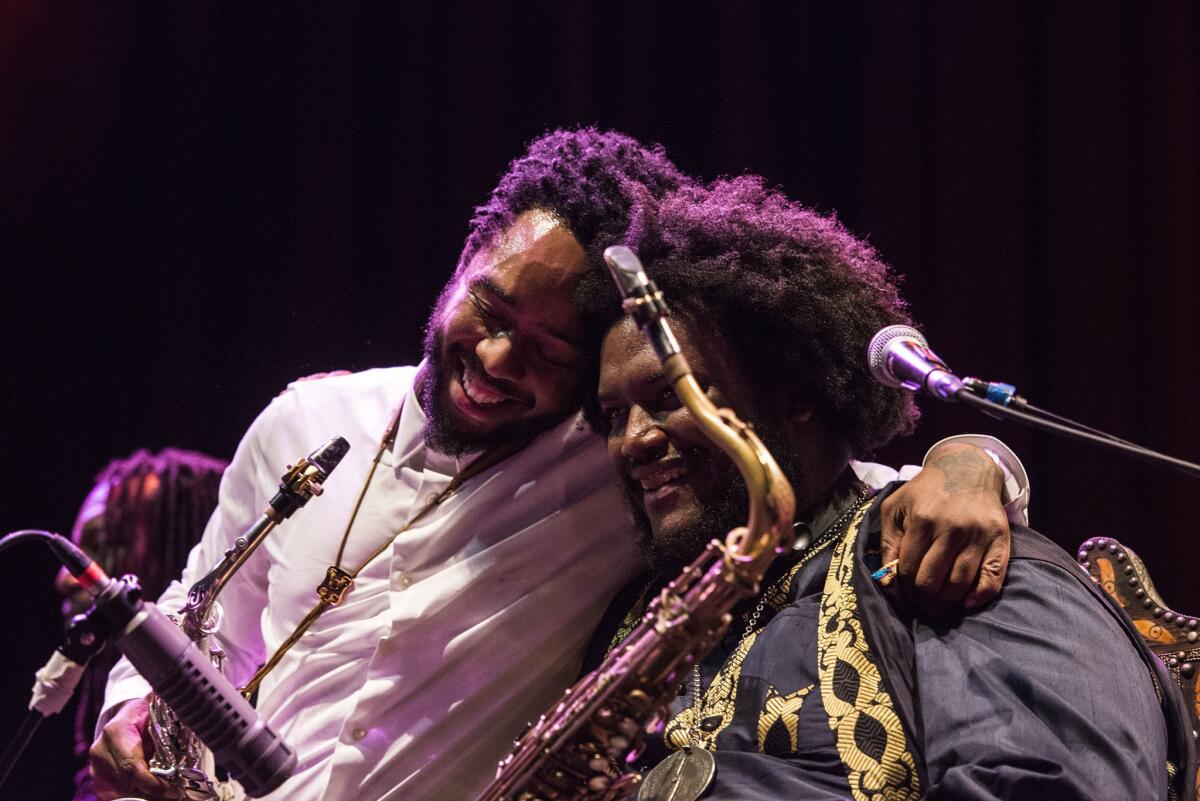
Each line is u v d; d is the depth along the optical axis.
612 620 2.51
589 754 1.85
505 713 2.58
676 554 2.16
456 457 2.64
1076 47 4.59
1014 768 1.73
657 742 2.17
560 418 2.56
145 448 6.24
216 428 6.18
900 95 4.87
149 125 6.25
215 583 2.47
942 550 1.97
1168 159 4.45
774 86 5.18
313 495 2.48
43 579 6.51
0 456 6.41
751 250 2.23
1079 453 4.51
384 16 5.93
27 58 6.30
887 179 4.86
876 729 1.93
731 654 2.21
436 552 2.64
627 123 5.42
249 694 2.67
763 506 1.69
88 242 6.32
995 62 4.71
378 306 5.92
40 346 6.38
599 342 2.44
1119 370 4.49
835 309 2.23
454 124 5.78
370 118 5.94
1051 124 4.62
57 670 2.47
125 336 6.30
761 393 2.20
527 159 2.63
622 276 1.73
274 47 6.09
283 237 6.06
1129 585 2.46
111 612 1.92
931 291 4.79
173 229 6.21
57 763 5.98
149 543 4.11
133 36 6.27
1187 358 4.40
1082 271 4.55
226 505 3.08
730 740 2.07
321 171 6.00
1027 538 2.08
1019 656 1.87
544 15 5.64
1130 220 4.52
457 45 5.78
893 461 4.64
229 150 6.14
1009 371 4.62
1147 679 1.93
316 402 3.00
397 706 2.59
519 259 2.44
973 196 4.71
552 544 2.58
